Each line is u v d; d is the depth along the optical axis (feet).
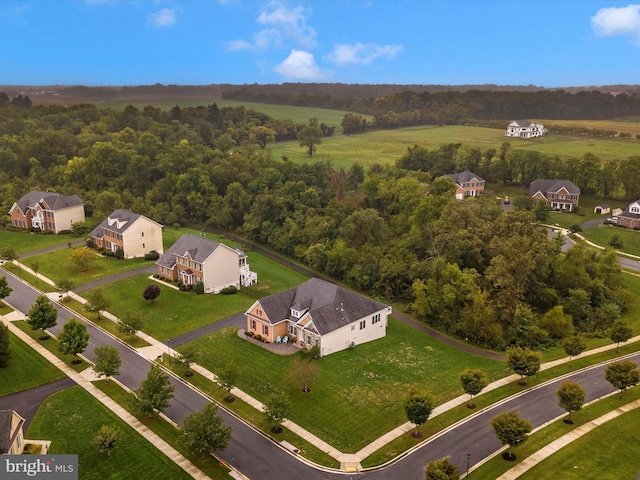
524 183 497.87
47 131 521.24
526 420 150.30
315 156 601.62
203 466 142.92
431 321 248.52
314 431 160.45
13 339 215.31
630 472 139.95
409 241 304.91
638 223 377.09
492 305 238.07
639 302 268.62
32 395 174.91
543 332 229.25
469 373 170.60
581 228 378.94
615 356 211.00
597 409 170.91
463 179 465.06
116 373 183.21
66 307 252.01
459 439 155.63
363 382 189.37
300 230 360.28
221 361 202.49
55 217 375.25
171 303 260.01
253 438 156.46
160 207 430.20
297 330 215.72
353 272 299.99
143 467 141.49
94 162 448.65
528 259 242.37
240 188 424.46
